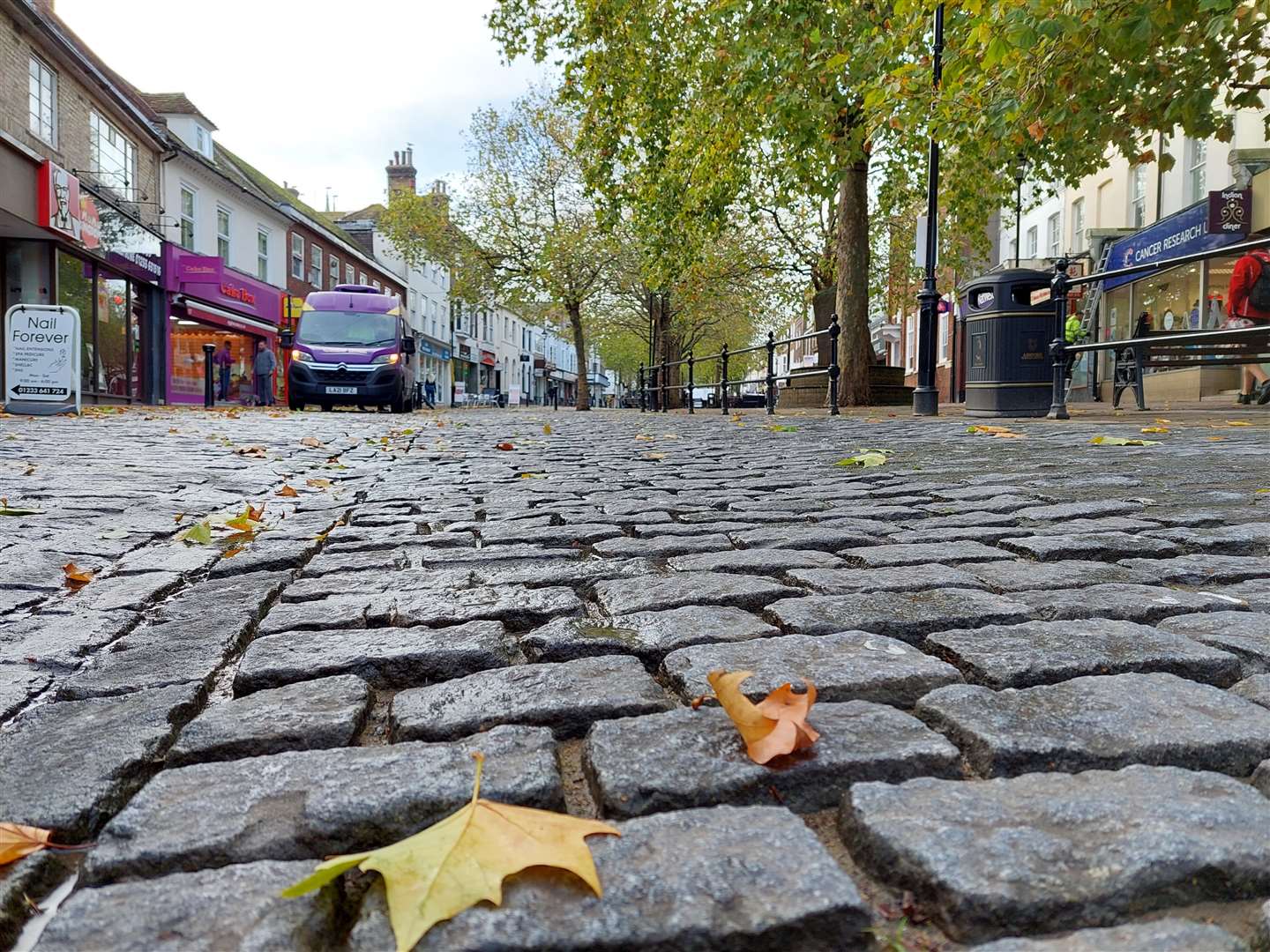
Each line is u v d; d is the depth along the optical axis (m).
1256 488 4.38
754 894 1.04
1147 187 21.19
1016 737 1.45
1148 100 9.94
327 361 21.52
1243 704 1.59
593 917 1.01
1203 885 1.06
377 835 1.25
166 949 0.99
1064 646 1.93
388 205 36.84
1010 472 5.39
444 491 5.21
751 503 4.42
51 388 14.20
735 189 18.27
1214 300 17.66
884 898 1.09
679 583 2.68
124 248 24.36
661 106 16.81
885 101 10.70
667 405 23.81
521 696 1.73
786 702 1.43
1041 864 1.08
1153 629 2.06
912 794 1.26
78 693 1.87
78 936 1.02
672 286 26.03
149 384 26.92
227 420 15.10
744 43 14.30
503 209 33.94
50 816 1.33
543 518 4.09
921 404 12.54
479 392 75.69
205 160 29.19
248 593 2.71
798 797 1.33
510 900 1.03
